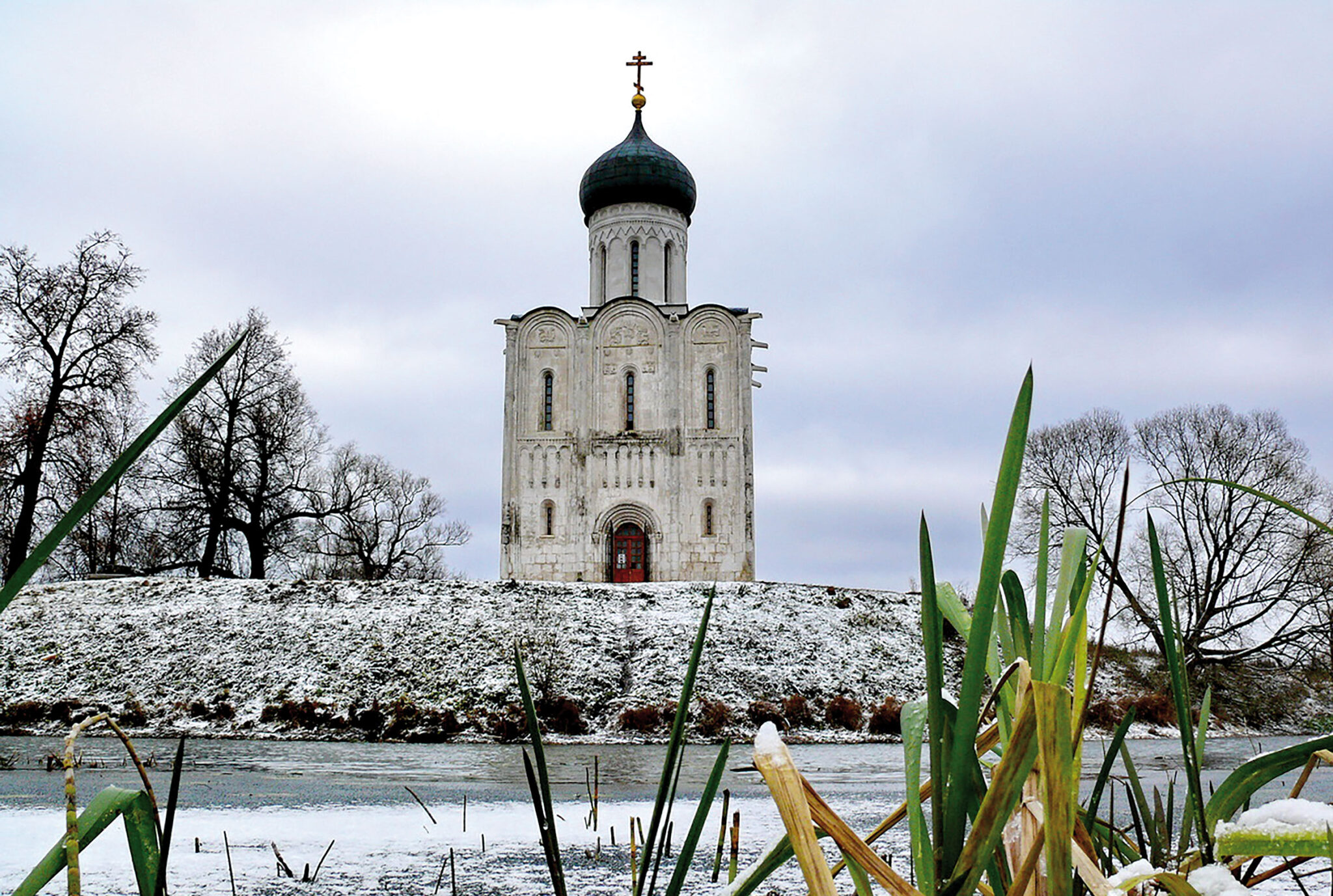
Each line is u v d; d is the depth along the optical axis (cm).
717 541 4341
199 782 1202
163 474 4297
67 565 4481
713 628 3175
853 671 3059
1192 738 136
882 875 108
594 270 4966
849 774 1495
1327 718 2186
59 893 477
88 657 2888
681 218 4991
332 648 2919
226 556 4794
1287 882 427
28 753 1681
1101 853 202
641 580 4391
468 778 1334
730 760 1712
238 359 4575
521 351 4541
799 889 488
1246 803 131
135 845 108
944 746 105
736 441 4416
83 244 3684
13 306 3553
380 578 5997
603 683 2777
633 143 5012
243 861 601
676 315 4506
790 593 3581
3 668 2834
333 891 511
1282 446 3372
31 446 3512
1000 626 145
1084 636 126
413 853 632
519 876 554
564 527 4391
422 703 2591
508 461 4441
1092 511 3744
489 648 2922
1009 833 131
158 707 2597
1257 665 2731
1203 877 114
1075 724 120
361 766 1562
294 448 4797
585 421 4444
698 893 497
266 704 2605
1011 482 97
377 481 5984
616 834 718
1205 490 3353
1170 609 137
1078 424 3884
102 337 3678
